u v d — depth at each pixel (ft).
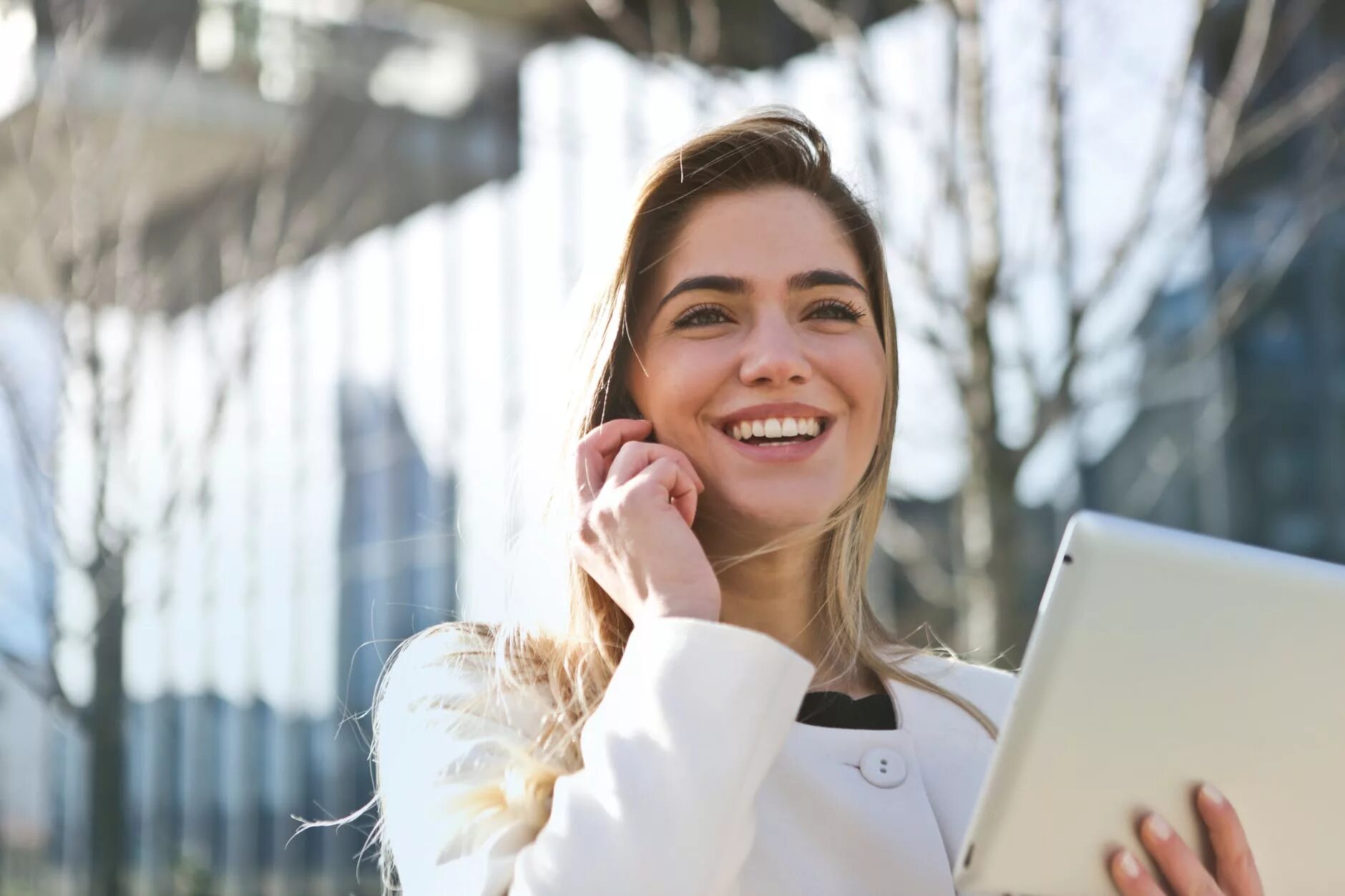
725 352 4.96
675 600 4.48
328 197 29.81
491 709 4.81
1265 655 3.91
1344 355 24.13
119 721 21.39
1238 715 3.94
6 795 31.81
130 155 24.91
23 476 21.34
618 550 4.63
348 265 30.89
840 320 5.11
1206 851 4.07
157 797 32.65
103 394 21.86
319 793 30.99
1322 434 24.29
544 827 4.38
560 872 4.03
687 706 4.20
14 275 23.35
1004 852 4.00
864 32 13.46
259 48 28.73
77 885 30.96
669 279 5.12
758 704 4.20
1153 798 4.02
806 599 5.30
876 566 23.45
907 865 4.71
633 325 5.19
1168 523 24.53
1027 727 3.88
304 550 31.19
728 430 5.00
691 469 4.81
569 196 27.53
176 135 27.09
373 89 30.19
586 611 5.10
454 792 4.50
